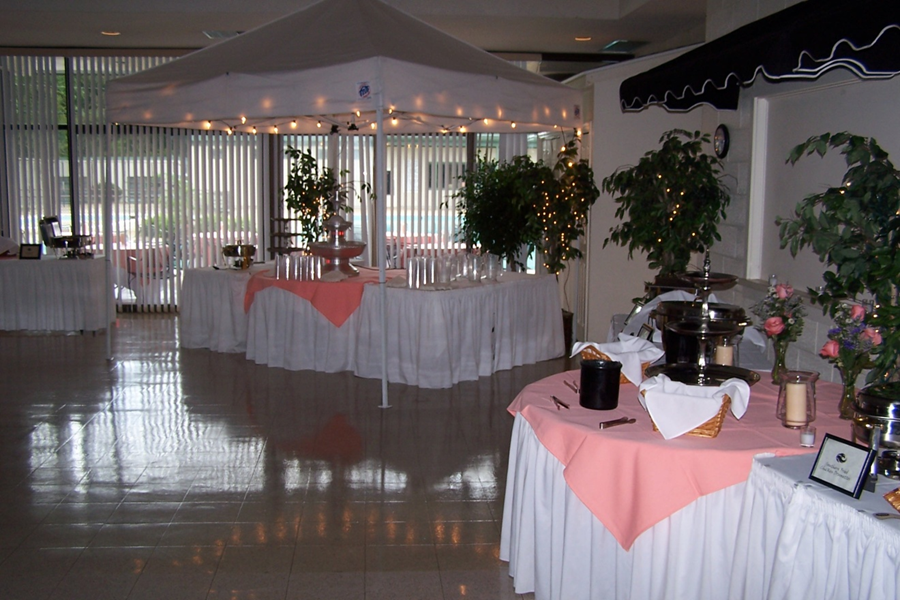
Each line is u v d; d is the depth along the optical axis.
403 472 4.01
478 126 7.79
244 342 6.72
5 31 7.71
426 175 9.34
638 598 2.28
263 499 3.65
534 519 2.62
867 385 2.42
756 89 4.43
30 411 5.05
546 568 2.58
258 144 9.14
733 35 3.82
